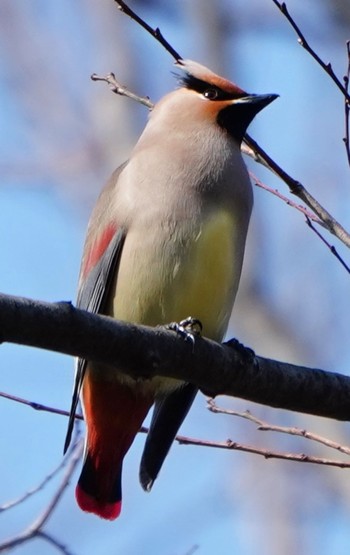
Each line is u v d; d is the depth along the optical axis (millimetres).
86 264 11547
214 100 11648
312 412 10312
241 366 10055
